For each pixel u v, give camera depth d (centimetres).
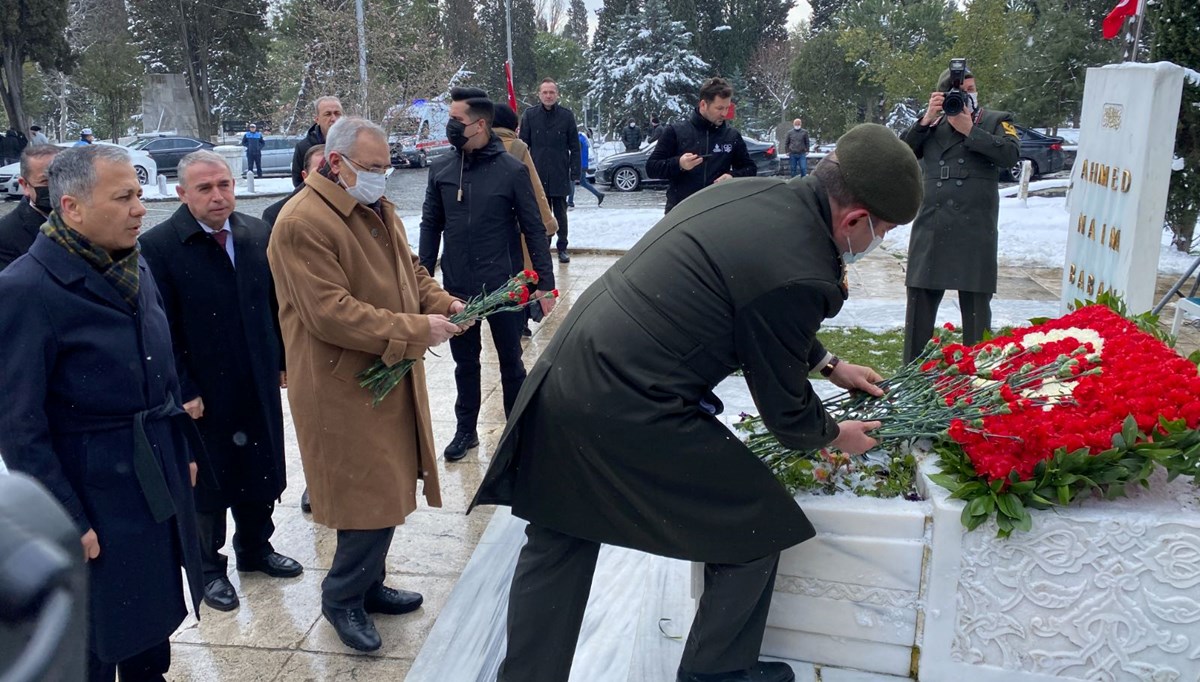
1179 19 788
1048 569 242
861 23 2328
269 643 302
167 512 236
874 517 252
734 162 641
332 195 278
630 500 220
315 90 2027
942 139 507
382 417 288
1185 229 908
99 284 226
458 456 455
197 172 306
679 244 216
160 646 256
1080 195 531
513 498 238
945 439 268
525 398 228
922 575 253
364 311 274
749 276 205
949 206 504
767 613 250
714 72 4434
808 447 231
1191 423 253
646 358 213
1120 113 466
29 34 3094
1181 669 241
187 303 311
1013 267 928
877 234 221
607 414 214
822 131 3128
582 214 1333
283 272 273
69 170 220
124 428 232
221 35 4094
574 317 229
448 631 304
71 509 217
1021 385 266
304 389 283
